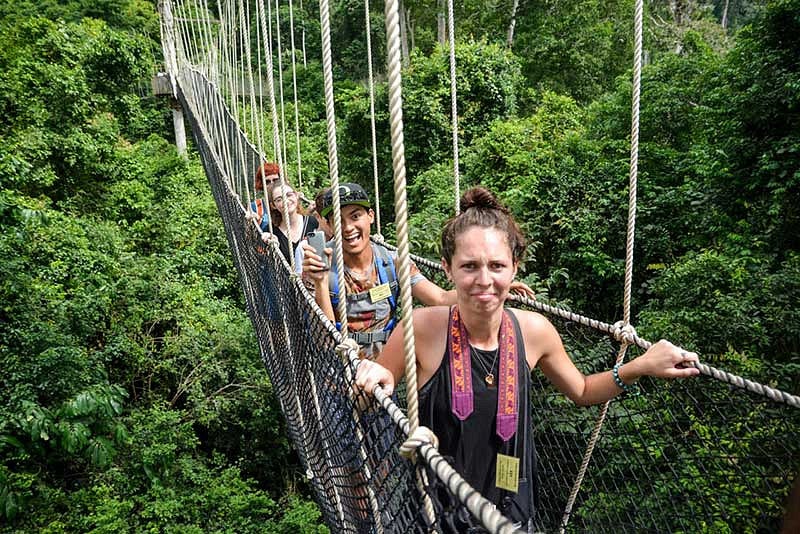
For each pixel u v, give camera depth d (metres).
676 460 1.41
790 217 5.25
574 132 9.03
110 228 9.71
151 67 15.37
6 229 6.52
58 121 10.62
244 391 8.09
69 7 19.61
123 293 8.21
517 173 7.84
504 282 1.02
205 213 11.73
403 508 0.92
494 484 1.06
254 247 2.92
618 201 6.83
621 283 6.62
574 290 6.86
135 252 9.57
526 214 7.15
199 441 7.30
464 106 10.74
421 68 11.23
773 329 4.27
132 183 11.46
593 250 6.64
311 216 2.75
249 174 4.72
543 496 1.83
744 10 20.66
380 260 1.78
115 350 7.39
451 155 10.45
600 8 14.87
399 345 1.13
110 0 20.09
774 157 5.38
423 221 7.33
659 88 8.10
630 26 14.55
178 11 11.32
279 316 2.37
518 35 15.37
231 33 4.75
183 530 5.93
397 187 0.81
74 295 7.38
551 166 7.67
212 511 6.38
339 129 12.43
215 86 5.73
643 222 6.69
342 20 17.69
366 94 11.75
